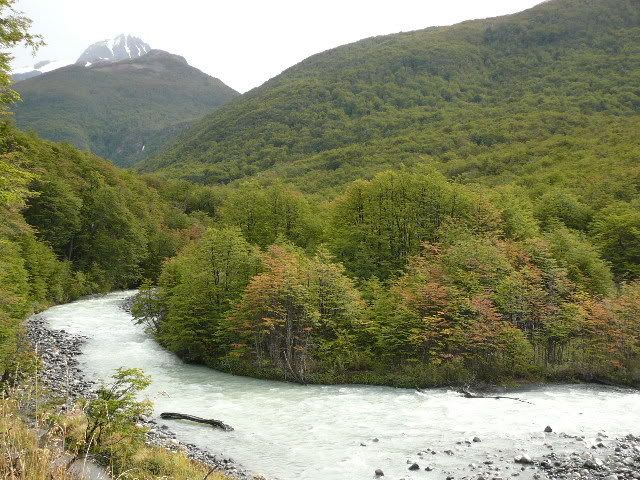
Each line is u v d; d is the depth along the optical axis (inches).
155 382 1445.6
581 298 1598.2
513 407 1190.9
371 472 827.4
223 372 1587.1
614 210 2583.7
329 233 2377.0
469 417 1116.5
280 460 887.7
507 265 1721.2
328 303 1583.4
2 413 451.5
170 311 1876.2
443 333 1461.6
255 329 1576.0
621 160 4370.1
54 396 886.4
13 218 1790.1
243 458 897.5
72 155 4776.1
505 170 5447.8
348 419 1115.3
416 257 1914.4
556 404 1210.6
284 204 2586.1
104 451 682.2
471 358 1433.3
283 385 1428.4
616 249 2309.3
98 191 3767.2
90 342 1932.8
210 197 6446.9
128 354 1776.6
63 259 3393.2
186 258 2204.7
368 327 1576.0
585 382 1417.3
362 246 2182.6
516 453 895.1
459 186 2340.1
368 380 1433.3
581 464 828.0
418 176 2326.5
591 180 3641.7
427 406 1206.9
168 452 806.5
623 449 900.0
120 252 3624.5
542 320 1536.7
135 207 4571.9
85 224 3595.0
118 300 3016.7
